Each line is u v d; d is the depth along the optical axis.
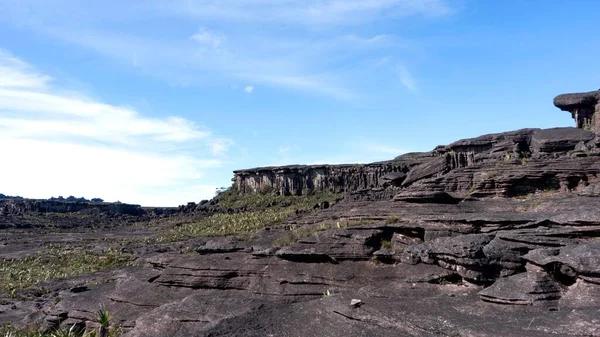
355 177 96.50
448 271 20.80
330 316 17.92
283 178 108.38
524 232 21.28
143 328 21.86
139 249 65.25
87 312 27.83
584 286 16.33
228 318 19.09
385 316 16.36
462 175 38.50
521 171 34.41
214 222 86.12
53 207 142.38
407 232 26.20
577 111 48.94
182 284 27.50
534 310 15.58
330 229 28.48
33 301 37.91
